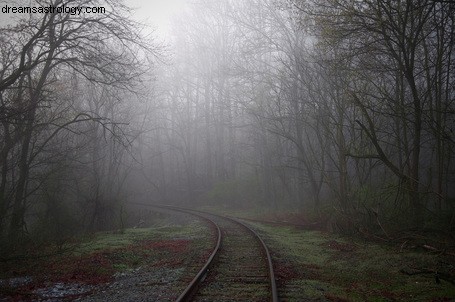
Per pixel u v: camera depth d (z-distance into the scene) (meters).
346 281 9.87
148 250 13.80
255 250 13.20
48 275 10.30
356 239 16.28
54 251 13.62
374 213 15.59
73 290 8.82
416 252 12.70
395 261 11.55
